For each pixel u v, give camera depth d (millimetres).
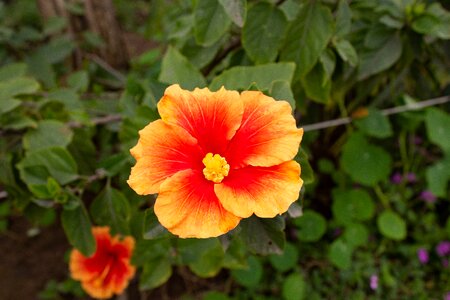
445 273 559
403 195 604
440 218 616
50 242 612
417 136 637
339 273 551
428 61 484
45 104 444
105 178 439
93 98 587
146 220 281
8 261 593
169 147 257
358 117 523
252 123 265
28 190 427
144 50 867
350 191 569
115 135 536
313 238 546
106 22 683
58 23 590
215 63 434
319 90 406
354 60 390
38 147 396
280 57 382
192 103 267
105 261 470
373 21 446
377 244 582
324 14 364
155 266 440
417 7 411
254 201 245
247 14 367
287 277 538
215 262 438
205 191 252
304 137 544
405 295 550
